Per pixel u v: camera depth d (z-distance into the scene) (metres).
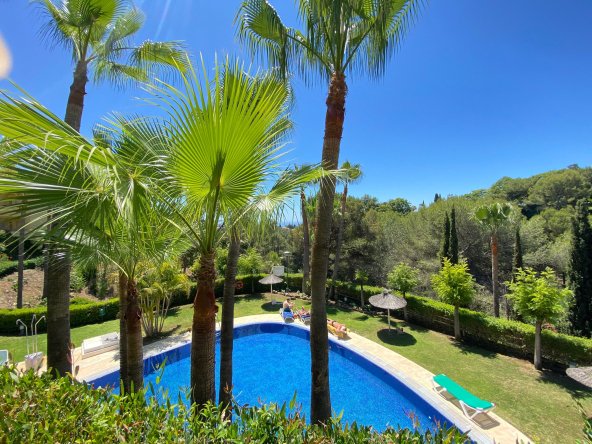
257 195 2.62
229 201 2.57
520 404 6.33
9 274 15.73
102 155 2.00
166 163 2.34
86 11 4.60
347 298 16.02
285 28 4.33
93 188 2.34
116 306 11.85
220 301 15.55
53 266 4.11
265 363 9.62
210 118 1.98
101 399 1.81
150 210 2.34
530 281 8.45
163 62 5.57
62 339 4.26
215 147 2.11
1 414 1.44
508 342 9.11
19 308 10.63
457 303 10.14
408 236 20.48
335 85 4.07
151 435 1.52
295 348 10.77
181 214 2.58
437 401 6.60
